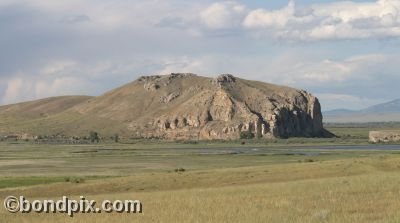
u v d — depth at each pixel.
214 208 41.81
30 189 74.38
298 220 34.72
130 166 145.50
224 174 77.38
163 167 140.25
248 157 175.62
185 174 79.56
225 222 35.22
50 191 72.88
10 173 126.12
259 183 68.81
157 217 38.88
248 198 47.62
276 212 38.41
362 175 67.44
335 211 37.56
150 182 75.25
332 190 49.81
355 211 37.41
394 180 55.31
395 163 77.25
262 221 34.97
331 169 76.06
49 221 39.94
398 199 42.41
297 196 47.09
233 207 41.94
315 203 42.12
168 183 74.31
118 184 75.25
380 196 44.44
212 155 191.00
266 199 46.25
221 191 55.72
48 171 131.75
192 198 49.91
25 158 187.62
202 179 75.12
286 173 75.88
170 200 49.19
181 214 39.38
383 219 33.53
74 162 164.12
